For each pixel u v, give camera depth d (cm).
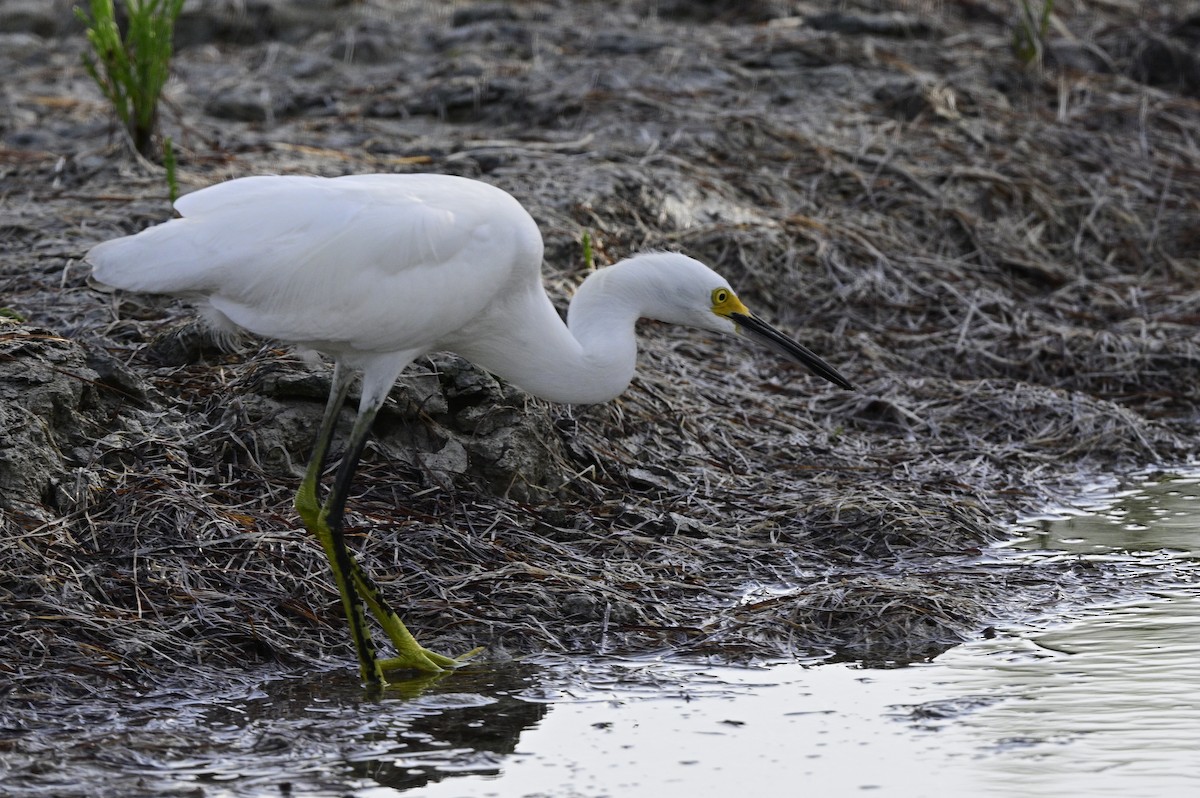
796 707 872
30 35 2595
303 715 861
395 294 936
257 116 2069
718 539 1148
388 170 1719
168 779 771
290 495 1081
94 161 1731
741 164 1862
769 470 1291
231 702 880
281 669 934
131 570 973
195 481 1065
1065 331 1620
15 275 1377
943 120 2069
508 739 829
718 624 1005
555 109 2009
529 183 1675
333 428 975
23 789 752
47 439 1016
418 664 939
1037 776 773
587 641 988
